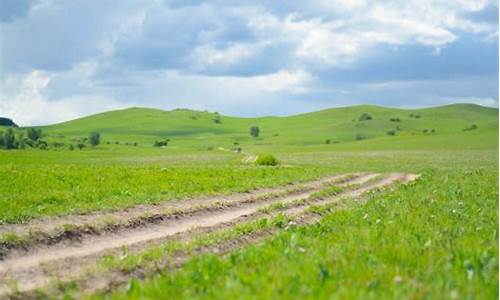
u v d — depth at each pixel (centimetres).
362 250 1240
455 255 1189
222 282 995
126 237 2023
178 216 2439
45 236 1845
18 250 1716
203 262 1204
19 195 2792
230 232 1830
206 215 2567
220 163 8750
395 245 1266
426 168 7269
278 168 6272
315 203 3031
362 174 5797
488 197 2684
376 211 2152
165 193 3067
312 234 1641
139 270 1356
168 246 1569
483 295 896
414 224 1666
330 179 4822
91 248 1825
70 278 1272
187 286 1014
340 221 1923
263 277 948
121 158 11506
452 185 3516
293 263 1096
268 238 1612
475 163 8838
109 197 2798
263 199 3153
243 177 4419
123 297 952
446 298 854
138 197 2761
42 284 1311
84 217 2212
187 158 11231
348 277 980
